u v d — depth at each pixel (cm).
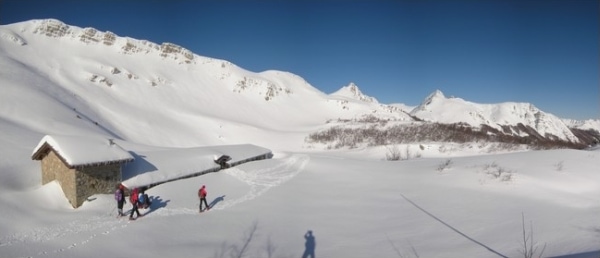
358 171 3456
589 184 2534
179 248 1473
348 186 2822
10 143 2839
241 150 4169
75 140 2166
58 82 10406
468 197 2295
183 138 9094
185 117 11006
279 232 1709
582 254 942
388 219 1923
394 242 1525
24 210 1781
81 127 5575
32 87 7625
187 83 15800
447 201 2236
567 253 1160
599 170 2797
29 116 5225
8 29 12812
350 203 2292
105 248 1432
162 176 2645
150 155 2930
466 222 1791
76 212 1906
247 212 2069
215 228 1766
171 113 11256
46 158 2191
